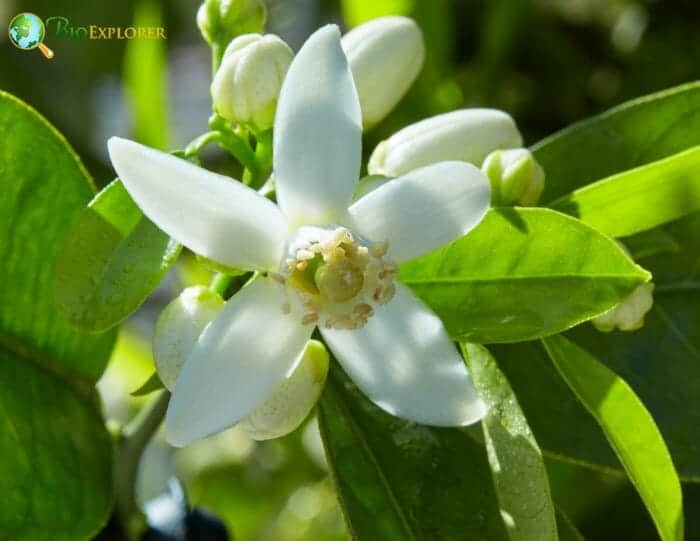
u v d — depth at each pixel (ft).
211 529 0.66
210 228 0.53
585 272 0.55
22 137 0.62
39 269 0.63
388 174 0.60
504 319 0.56
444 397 0.53
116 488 0.63
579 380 0.57
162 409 0.63
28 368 0.63
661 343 0.66
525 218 0.55
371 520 0.58
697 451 0.65
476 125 0.60
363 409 0.60
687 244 0.67
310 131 0.54
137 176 0.52
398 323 0.54
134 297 0.55
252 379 0.53
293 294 0.54
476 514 0.58
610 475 0.86
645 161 0.66
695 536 0.84
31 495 0.60
